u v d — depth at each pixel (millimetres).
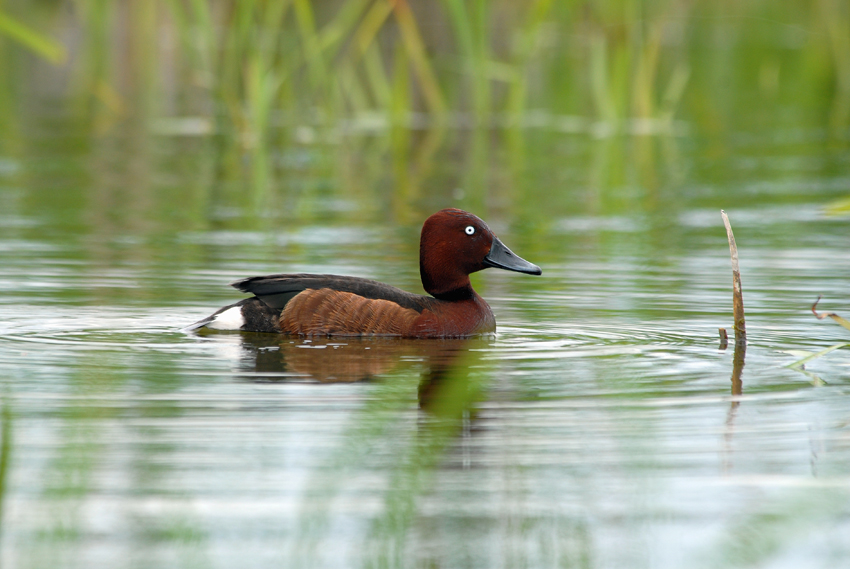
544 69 35188
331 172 24844
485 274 15266
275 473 7297
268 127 28453
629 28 31297
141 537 6395
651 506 6891
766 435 8180
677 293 13734
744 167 25719
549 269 15461
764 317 12352
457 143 28859
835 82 35750
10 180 22516
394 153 27422
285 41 31734
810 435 8172
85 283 13812
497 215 20219
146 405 8727
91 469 7316
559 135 30203
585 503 6984
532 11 29734
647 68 31641
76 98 33438
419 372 9953
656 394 9242
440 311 11602
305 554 6199
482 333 11672
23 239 16766
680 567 6172
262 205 20766
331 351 10773
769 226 19078
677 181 24094
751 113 33531
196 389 9219
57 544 6277
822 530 6773
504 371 10023
